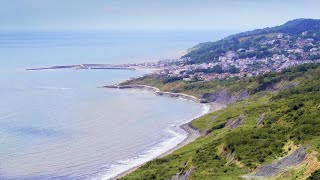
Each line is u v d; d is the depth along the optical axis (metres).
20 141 184.38
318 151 81.06
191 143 169.25
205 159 110.44
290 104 139.50
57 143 183.25
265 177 83.56
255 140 108.88
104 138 195.00
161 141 192.12
